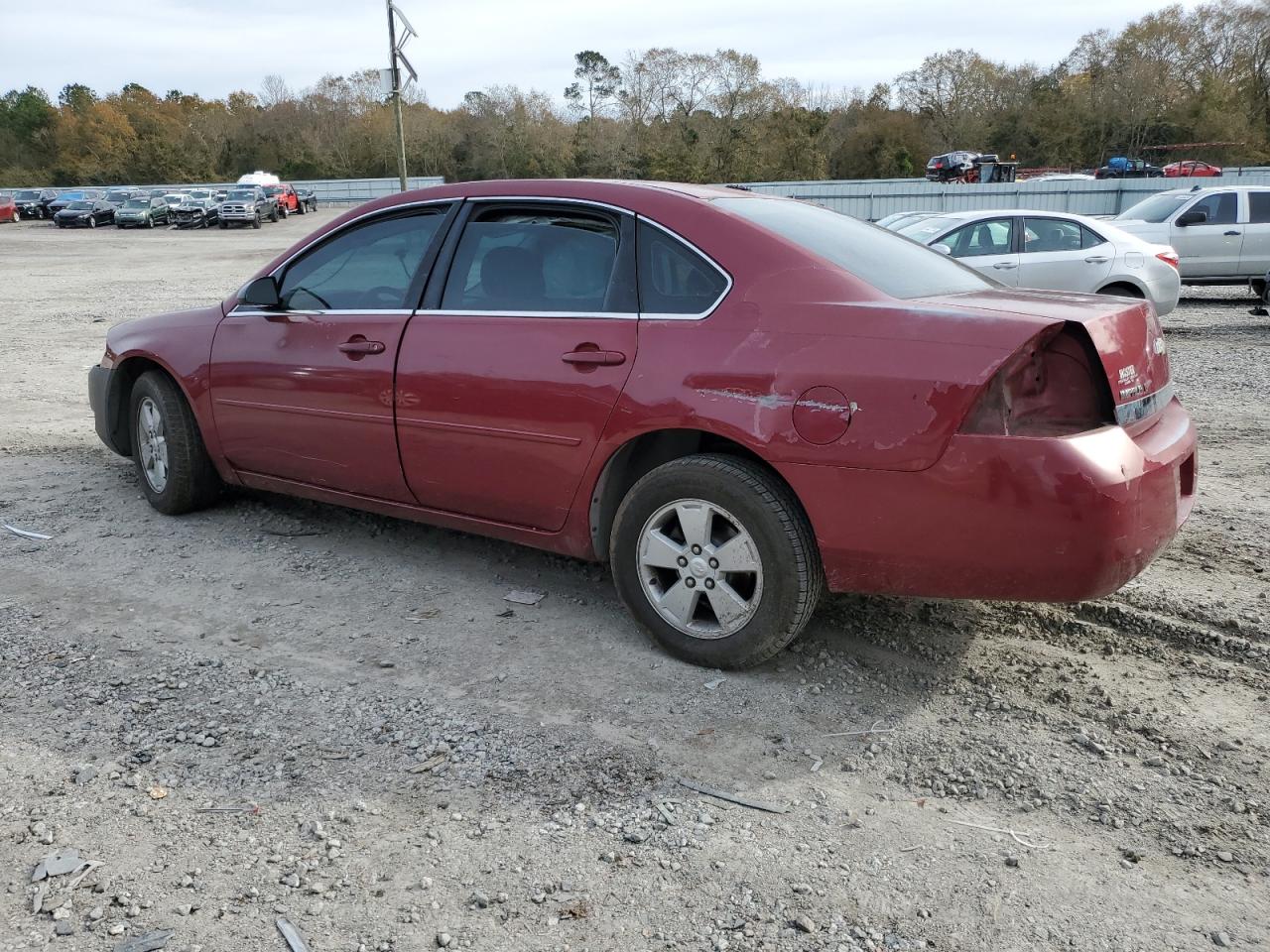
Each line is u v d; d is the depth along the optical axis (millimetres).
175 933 2154
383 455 4016
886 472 2908
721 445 3430
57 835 2486
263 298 4371
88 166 98312
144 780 2725
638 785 2721
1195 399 8078
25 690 3217
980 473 2809
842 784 2736
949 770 2803
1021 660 3445
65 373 9719
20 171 100562
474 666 3408
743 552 3195
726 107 87375
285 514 5039
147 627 3711
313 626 3732
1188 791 2699
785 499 3139
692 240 3359
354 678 3318
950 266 3857
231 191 47750
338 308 4188
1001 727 3025
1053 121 92062
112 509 5133
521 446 3592
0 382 9164
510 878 2352
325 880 2338
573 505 3559
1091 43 100188
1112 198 32938
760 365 3086
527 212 3756
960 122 94188
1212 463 6148
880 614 3811
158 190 55375
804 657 3465
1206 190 14492
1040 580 2846
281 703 3148
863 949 2131
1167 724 3035
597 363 3389
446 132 95062
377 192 67688
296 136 99750
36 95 109188
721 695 3209
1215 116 87375
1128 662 3432
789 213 3723
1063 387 2916
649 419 3260
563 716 3082
